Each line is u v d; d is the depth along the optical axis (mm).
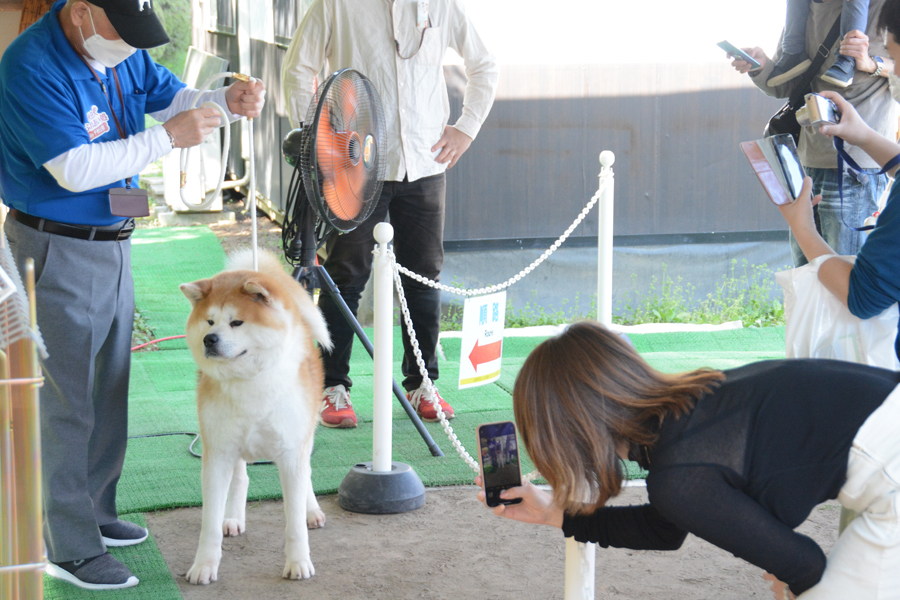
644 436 1742
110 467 3033
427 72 4238
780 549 1703
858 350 2277
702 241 7086
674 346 6156
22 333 1538
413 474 3617
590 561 2367
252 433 2865
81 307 2689
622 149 6875
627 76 6766
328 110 3348
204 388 2893
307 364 3068
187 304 6852
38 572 1677
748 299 7168
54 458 2754
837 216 4422
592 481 1787
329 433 4430
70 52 2572
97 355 2936
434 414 4578
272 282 2889
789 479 1725
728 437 1709
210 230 9336
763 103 6930
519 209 6820
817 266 2271
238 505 3287
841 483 1758
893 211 2068
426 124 4277
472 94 4383
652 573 2990
